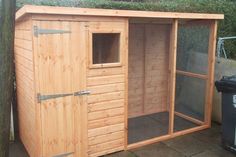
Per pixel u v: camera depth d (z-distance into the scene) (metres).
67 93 4.05
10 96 2.57
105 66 4.28
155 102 6.66
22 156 4.61
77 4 6.02
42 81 3.84
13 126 5.30
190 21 5.90
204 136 5.37
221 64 5.94
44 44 3.76
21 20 4.33
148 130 5.62
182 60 6.24
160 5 7.00
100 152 4.50
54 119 4.02
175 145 4.98
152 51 6.40
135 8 6.43
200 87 5.92
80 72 4.09
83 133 4.29
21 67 4.70
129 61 6.13
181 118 6.30
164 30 6.47
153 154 4.64
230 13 8.08
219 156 4.61
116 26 4.26
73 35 3.94
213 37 5.50
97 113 4.37
